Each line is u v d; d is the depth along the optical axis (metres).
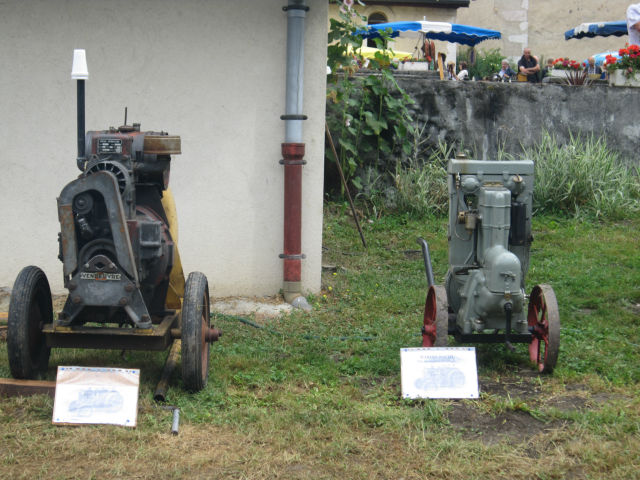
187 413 3.58
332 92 7.52
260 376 4.04
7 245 5.35
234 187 5.40
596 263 6.29
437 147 8.20
